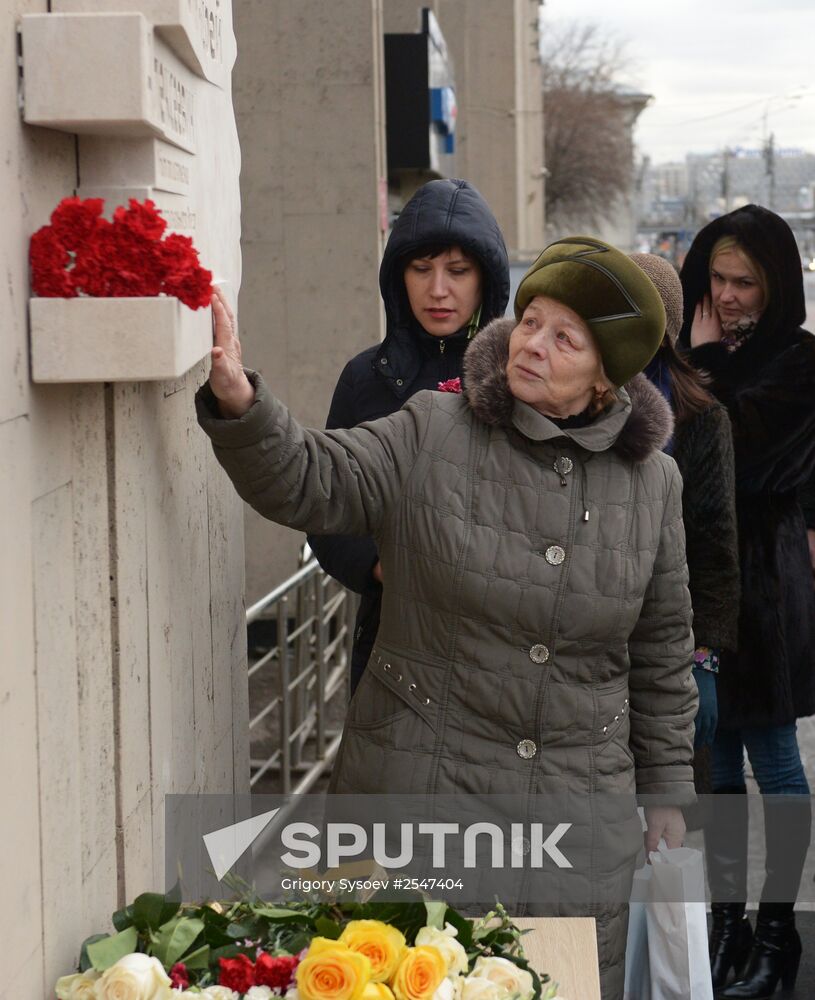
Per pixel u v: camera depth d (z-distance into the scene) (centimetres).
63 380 178
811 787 509
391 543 251
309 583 566
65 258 180
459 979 201
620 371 247
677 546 267
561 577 246
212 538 296
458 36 2006
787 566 392
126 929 201
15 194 173
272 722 609
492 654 247
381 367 335
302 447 237
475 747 249
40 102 177
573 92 5728
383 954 199
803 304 390
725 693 390
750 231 384
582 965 234
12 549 169
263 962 195
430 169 1027
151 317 179
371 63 772
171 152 215
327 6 770
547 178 5741
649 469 259
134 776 225
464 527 246
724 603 336
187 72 231
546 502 248
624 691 262
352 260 788
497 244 327
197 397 230
